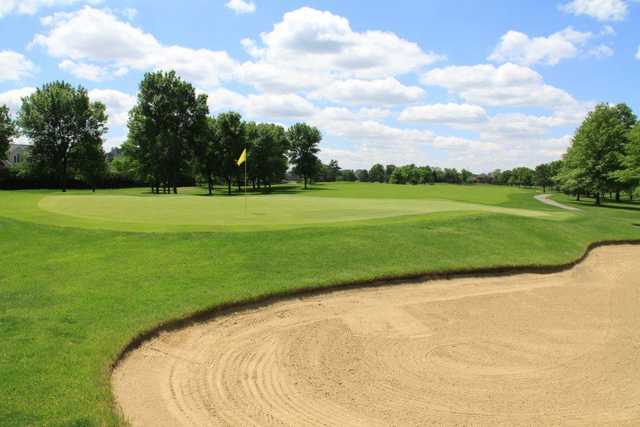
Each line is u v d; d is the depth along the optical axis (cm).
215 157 7706
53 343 834
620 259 2095
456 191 8438
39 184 7719
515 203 5181
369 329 1120
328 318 1170
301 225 1853
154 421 682
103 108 7250
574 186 5788
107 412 632
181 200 3162
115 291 1130
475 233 2036
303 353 966
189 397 767
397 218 2186
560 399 815
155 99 7000
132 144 7688
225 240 1577
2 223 1745
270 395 789
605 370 941
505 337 1115
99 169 7262
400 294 1388
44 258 1370
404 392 823
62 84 7131
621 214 4250
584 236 2366
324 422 716
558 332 1162
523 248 1947
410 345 1039
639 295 1537
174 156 6881
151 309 1038
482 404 791
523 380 887
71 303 1038
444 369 926
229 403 756
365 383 851
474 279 1590
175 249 1475
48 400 645
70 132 6912
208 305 1095
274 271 1375
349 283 1371
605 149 5500
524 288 1553
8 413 607
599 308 1380
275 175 9769
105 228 1684
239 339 1014
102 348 832
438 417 743
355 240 1714
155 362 879
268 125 9844
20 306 1004
